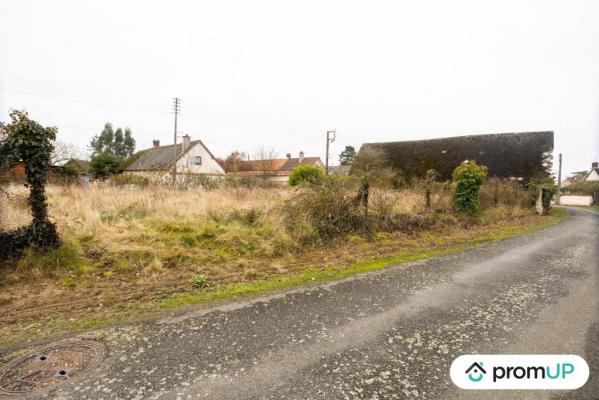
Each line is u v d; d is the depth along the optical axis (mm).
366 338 3314
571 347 3176
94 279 5090
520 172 21469
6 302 4211
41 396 2408
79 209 7523
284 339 3277
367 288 4832
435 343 3230
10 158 5383
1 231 5453
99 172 31172
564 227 12141
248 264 6125
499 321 3734
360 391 2488
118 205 8531
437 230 10102
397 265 6172
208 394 2434
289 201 8477
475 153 23969
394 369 2787
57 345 3146
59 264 5348
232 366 2799
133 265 5586
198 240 6859
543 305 4215
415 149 26641
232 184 17344
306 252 7188
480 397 2447
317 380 2617
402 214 9836
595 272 5750
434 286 4941
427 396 2449
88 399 2373
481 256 6957
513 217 14359
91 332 3418
